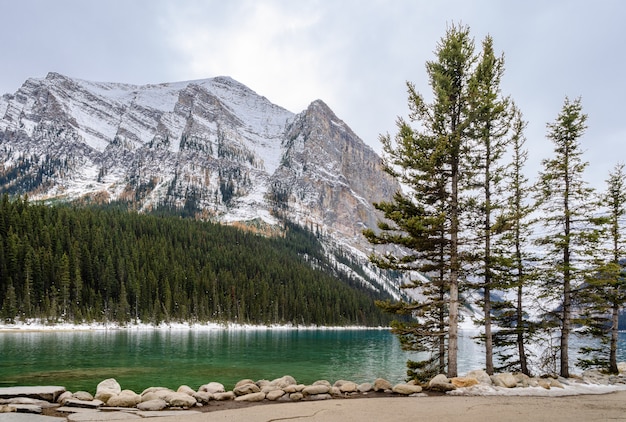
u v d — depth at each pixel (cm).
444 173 1919
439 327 2002
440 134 1916
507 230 1875
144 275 11575
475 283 1988
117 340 6775
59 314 9519
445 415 1150
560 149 2272
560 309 2272
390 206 1933
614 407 1288
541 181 2236
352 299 17075
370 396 1552
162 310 11256
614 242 2381
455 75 1997
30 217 11662
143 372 3350
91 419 1088
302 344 7369
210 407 1347
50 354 4500
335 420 1088
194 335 9012
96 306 10056
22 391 1321
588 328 2422
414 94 1942
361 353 5822
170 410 1267
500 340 2273
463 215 1920
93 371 3312
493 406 1292
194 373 3391
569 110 2252
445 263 1875
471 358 5188
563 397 1513
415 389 1584
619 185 2412
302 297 15038
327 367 4144
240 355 5081
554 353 2303
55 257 10225
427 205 1944
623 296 2375
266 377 3297
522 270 2139
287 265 18800
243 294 13512
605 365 2503
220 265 15375
